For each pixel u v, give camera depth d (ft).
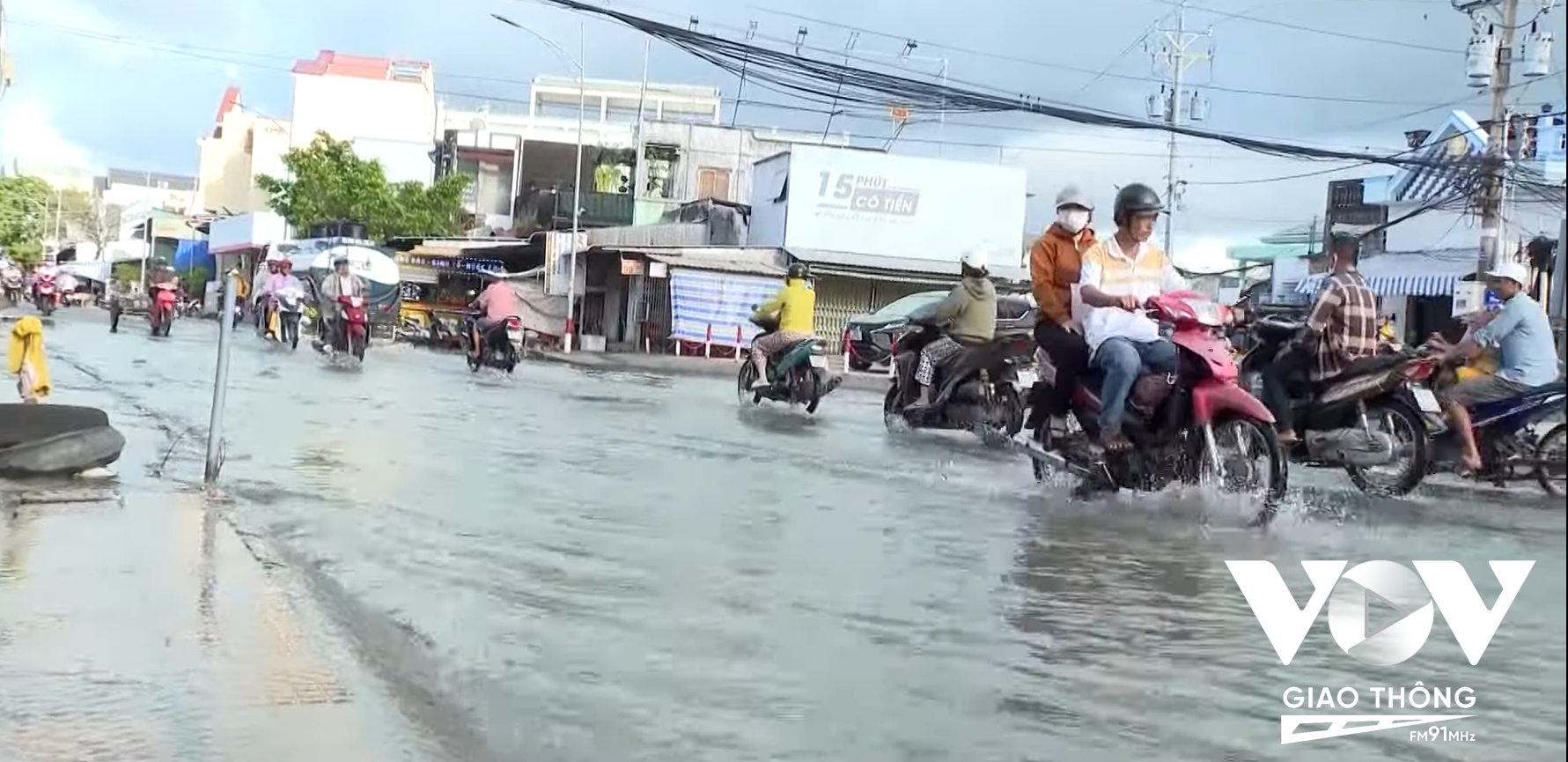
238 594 16.61
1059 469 26.73
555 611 16.74
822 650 15.30
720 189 152.35
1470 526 23.11
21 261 219.61
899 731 12.72
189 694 12.94
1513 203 55.67
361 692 13.26
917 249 111.65
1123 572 19.48
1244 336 32.58
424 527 21.80
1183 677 14.44
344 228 120.98
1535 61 54.39
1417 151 67.92
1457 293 65.92
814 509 24.62
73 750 11.47
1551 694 12.35
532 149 156.76
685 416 42.96
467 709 13.03
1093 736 12.64
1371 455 26.43
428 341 97.19
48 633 14.66
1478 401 26.63
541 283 116.06
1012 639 15.85
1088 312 25.02
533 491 25.81
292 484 25.46
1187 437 24.06
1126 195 24.81
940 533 22.38
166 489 23.99
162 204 259.19
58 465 24.58
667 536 21.65
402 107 199.31
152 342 75.05
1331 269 27.53
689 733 12.58
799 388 46.06
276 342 75.82
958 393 35.99
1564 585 11.13
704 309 102.73
